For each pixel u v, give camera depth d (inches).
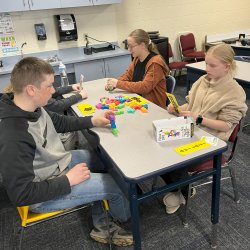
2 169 41.1
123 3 160.9
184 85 177.5
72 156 62.3
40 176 49.4
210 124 58.1
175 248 61.2
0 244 65.9
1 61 133.7
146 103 71.7
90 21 155.6
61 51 152.4
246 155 95.0
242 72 101.8
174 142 50.7
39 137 48.3
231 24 204.1
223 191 77.7
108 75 144.1
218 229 65.2
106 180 52.4
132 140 52.4
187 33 185.9
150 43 87.7
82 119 60.2
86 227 68.9
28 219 48.4
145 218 70.1
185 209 65.6
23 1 121.9
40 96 46.1
